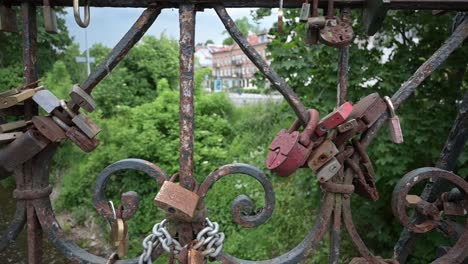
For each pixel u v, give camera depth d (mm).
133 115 5938
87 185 5957
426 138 3100
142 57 10633
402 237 1679
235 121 7875
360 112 1101
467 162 3041
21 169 1156
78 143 1082
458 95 3221
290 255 1197
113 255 1172
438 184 1524
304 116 1107
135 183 5172
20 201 1174
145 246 1125
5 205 6789
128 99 9438
